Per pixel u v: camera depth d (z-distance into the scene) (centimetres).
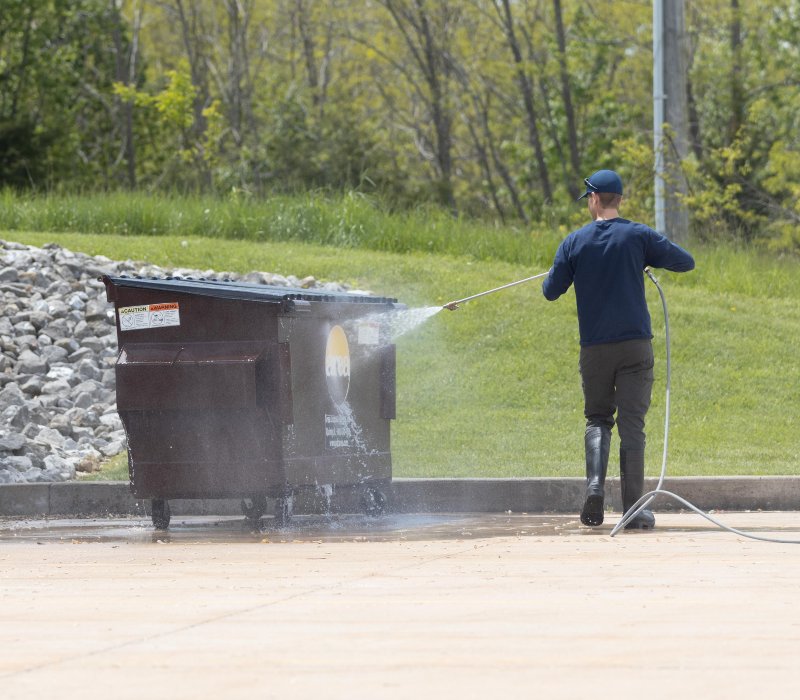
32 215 7600
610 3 15462
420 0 15662
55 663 1284
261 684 1172
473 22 16200
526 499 3475
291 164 14238
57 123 16325
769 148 13062
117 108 17425
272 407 2892
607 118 15562
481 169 18275
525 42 16375
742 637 1390
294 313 2917
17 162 14562
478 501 3478
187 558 2342
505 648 1334
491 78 16450
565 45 15138
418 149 17012
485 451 4156
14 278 5544
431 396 4922
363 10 17312
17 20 16512
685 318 5762
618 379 2916
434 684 1166
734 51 13888
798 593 1733
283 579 1967
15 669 1258
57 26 17000
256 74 18212
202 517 3394
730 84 13612
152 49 19550
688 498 3491
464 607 1627
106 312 5238
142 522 3288
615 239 2911
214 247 6719
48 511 3509
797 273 7006
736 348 5447
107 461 4091
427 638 1398
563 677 1191
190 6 18512
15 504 3516
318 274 6256
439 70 16075
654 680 1175
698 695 1113
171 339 2967
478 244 7281
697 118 14138
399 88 17612
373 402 3256
